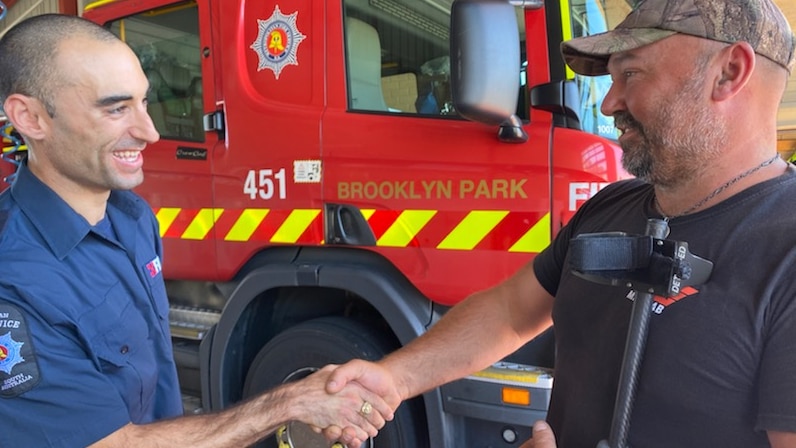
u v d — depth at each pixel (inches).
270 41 92.0
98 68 48.6
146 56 110.7
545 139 74.2
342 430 57.9
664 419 39.4
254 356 99.3
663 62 41.4
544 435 44.3
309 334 89.5
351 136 85.4
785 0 68.1
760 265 37.9
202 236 99.9
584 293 47.5
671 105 41.3
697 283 38.8
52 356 47.2
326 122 86.9
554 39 74.2
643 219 47.6
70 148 49.8
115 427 48.9
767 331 36.7
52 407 46.8
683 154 41.7
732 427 37.5
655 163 42.8
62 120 48.9
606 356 44.6
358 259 87.7
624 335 43.4
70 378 47.8
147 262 59.4
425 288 80.7
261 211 93.2
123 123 50.6
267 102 92.2
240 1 93.9
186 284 111.7
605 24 77.7
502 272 76.4
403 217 82.0
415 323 81.4
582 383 46.4
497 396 76.5
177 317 110.0
